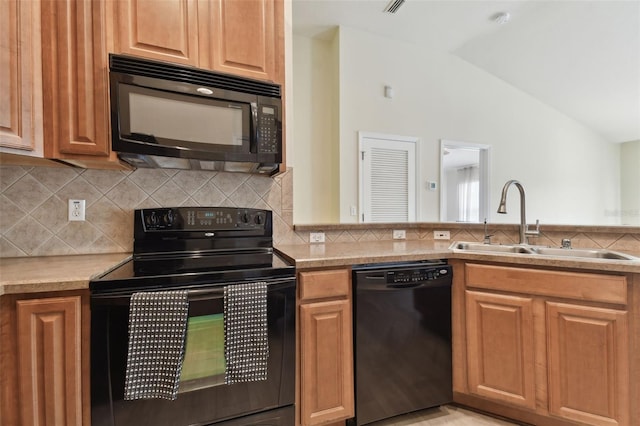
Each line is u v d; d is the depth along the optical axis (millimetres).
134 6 1275
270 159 1438
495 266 1458
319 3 3039
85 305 1003
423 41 3758
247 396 1163
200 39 1381
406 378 1467
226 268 1202
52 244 1441
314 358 1307
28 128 1132
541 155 4812
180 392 1066
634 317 1215
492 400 1472
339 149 3469
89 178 1493
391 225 2158
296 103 3551
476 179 6879
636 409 1212
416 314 1479
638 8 2998
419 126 3891
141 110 1233
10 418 930
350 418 1432
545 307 1352
